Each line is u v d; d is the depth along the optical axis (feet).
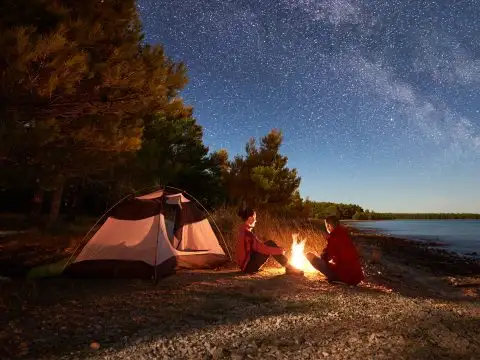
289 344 12.48
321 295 19.88
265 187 72.43
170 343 12.32
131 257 23.22
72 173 25.91
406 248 79.77
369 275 30.78
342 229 24.12
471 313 17.71
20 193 70.64
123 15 24.58
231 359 11.19
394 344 12.51
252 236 26.43
